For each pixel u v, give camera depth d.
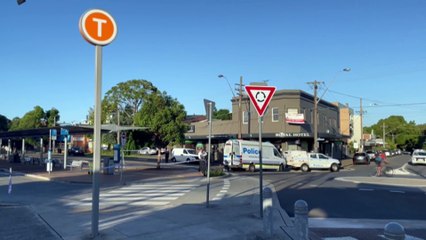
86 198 14.41
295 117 42.09
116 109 62.12
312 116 46.22
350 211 11.66
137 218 10.04
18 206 12.80
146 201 13.38
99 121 8.00
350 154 75.81
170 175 25.23
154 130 53.34
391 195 15.44
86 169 31.16
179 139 54.16
